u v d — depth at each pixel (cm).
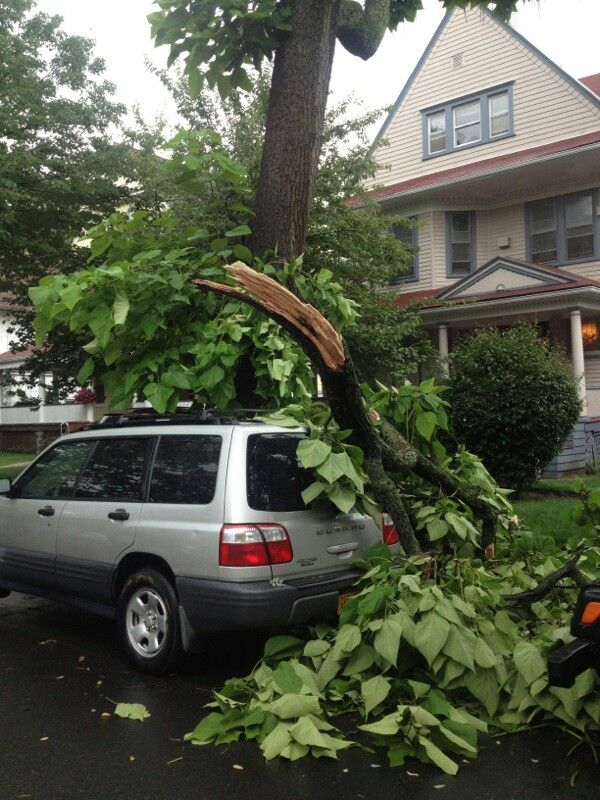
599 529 585
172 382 589
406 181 2233
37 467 656
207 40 701
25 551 638
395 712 422
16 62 1390
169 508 524
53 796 360
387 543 564
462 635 434
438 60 2198
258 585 480
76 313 570
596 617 372
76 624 671
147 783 371
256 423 527
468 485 625
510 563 598
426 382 624
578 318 1708
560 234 1956
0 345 3338
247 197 1192
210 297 627
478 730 416
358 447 532
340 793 360
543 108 1997
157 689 502
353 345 1500
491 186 2020
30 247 1426
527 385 1136
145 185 1484
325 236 1420
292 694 422
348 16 790
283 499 507
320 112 734
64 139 1468
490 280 1869
